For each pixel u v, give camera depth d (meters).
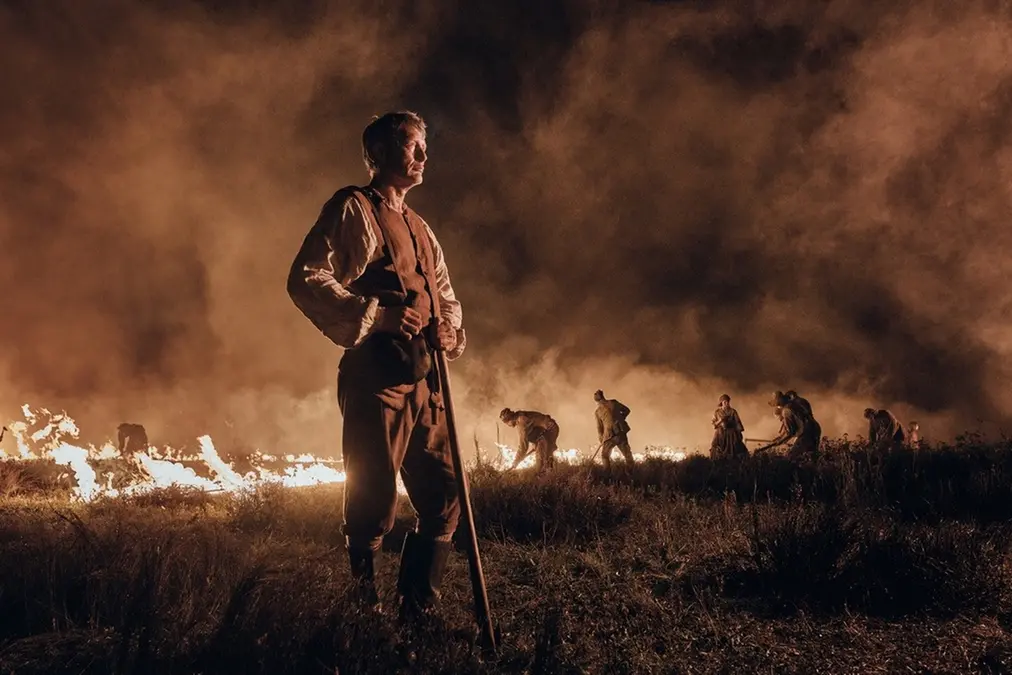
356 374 3.65
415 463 3.81
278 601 3.30
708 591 4.39
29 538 5.02
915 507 6.82
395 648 3.12
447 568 5.14
